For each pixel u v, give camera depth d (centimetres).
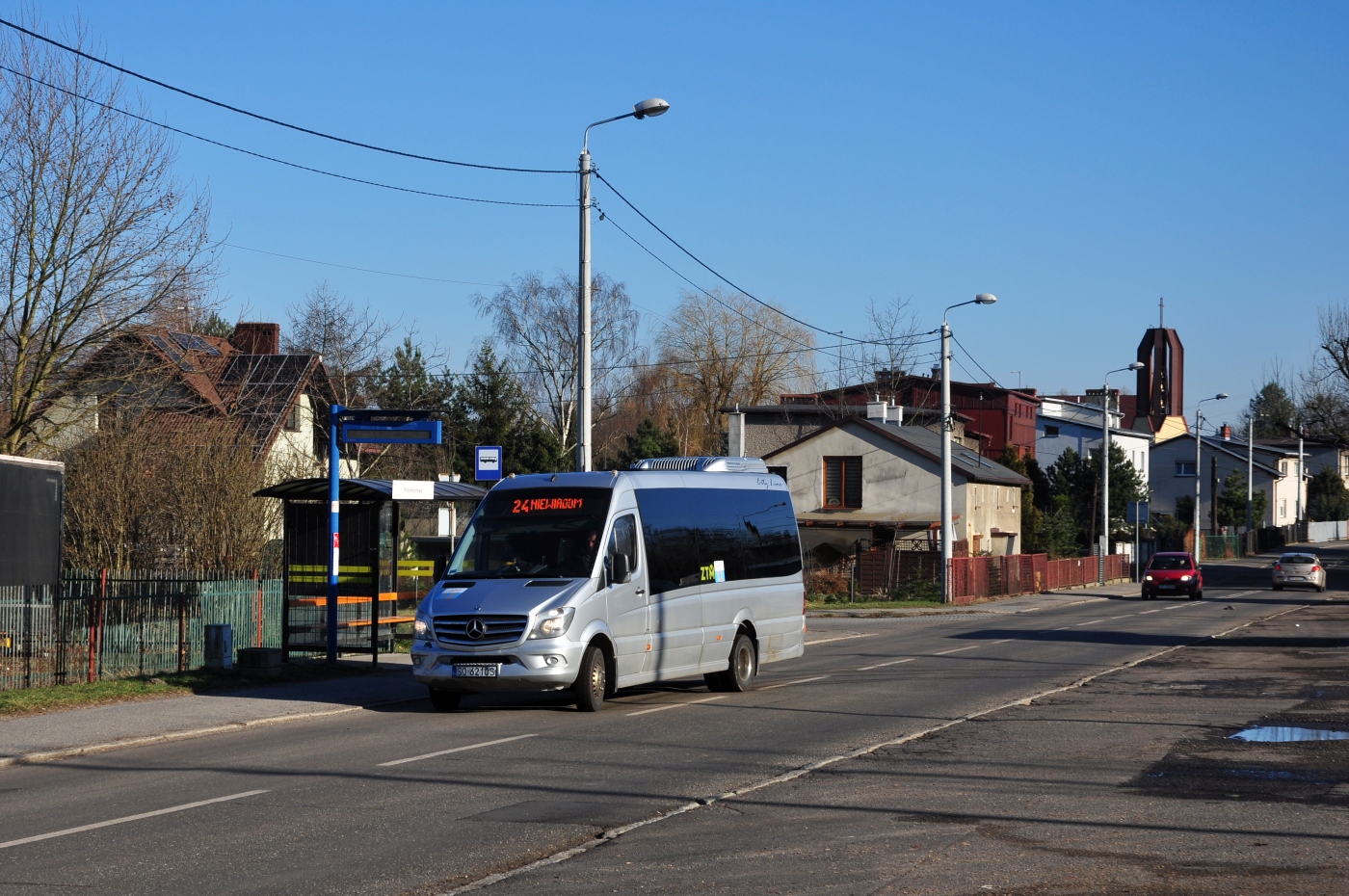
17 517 2205
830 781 1045
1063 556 6688
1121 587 6147
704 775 1080
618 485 1627
